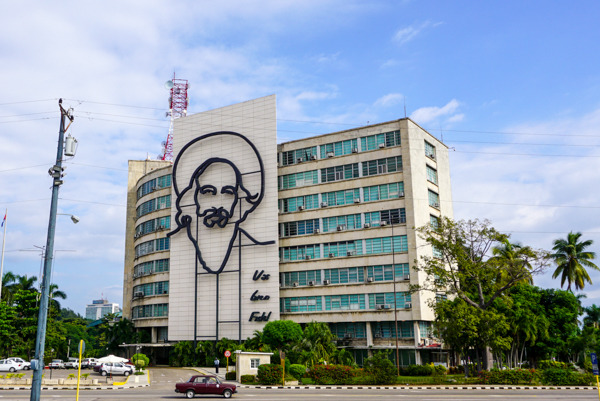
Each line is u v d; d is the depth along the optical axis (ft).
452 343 155.84
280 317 215.10
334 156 220.02
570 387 131.75
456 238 165.68
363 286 202.39
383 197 206.28
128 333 249.34
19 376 134.10
